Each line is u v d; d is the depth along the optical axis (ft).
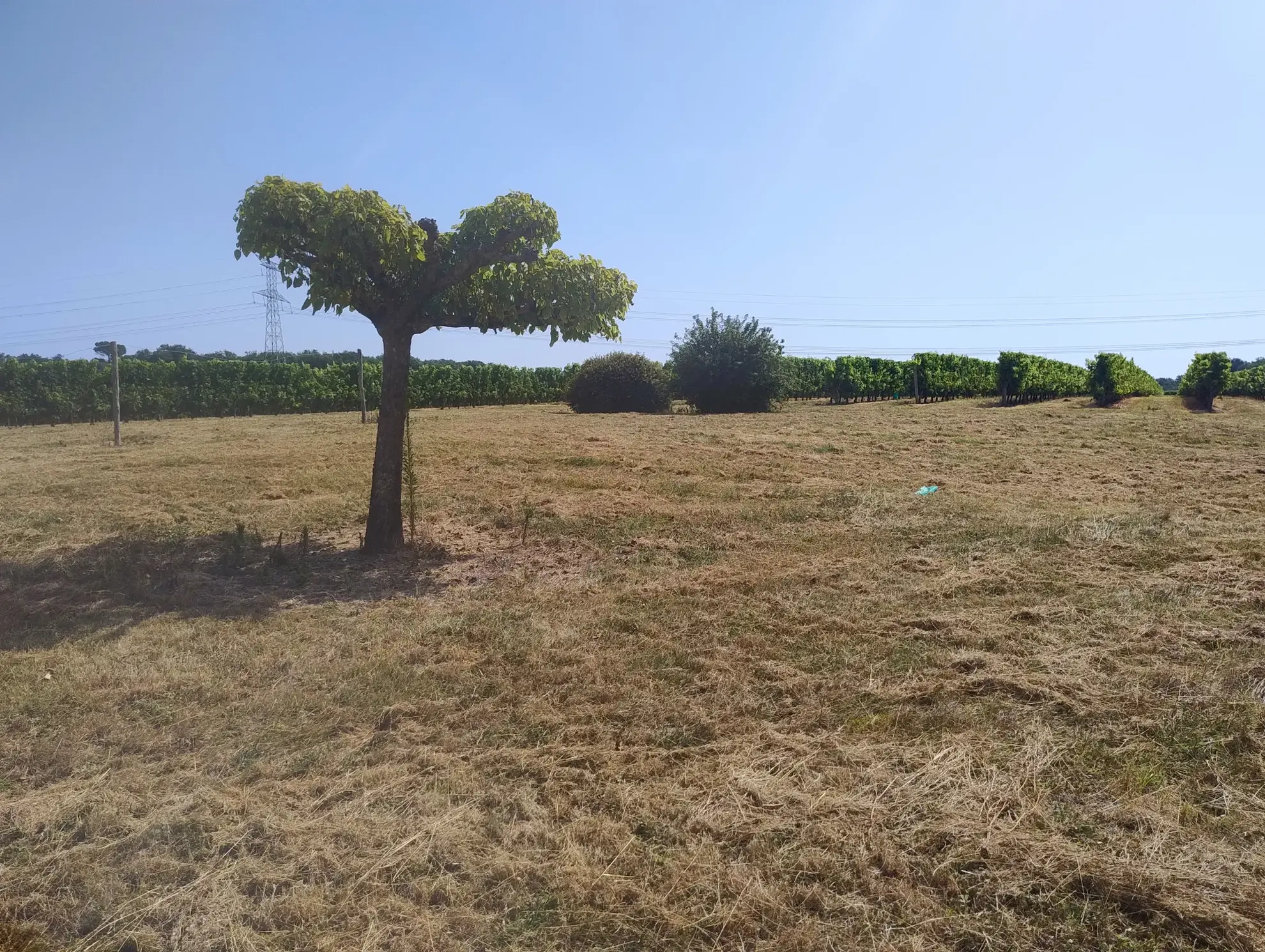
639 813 9.78
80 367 79.10
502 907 8.19
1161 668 13.30
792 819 9.52
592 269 25.05
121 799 10.29
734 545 24.29
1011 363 90.63
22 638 16.60
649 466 40.09
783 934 7.60
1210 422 57.21
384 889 8.46
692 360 84.53
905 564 21.30
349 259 21.25
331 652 15.69
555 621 17.38
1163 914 7.70
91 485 34.73
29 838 9.61
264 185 20.47
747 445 48.39
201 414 86.58
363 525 28.02
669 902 8.18
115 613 18.28
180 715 12.95
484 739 12.04
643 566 22.13
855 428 58.90
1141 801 9.59
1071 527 24.32
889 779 10.37
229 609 18.60
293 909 8.11
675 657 15.05
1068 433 52.60
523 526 26.73
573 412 85.92
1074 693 12.64
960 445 47.42
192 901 8.34
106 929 8.00
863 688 13.32
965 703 12.62
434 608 18.69
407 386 24.52
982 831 9.08
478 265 23.02
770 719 12.51
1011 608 17.28
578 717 12.64
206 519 28.66
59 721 12.84
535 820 9.64
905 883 8.31
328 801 10.30
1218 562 19.71
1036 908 7.91
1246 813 9.25
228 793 10.46
